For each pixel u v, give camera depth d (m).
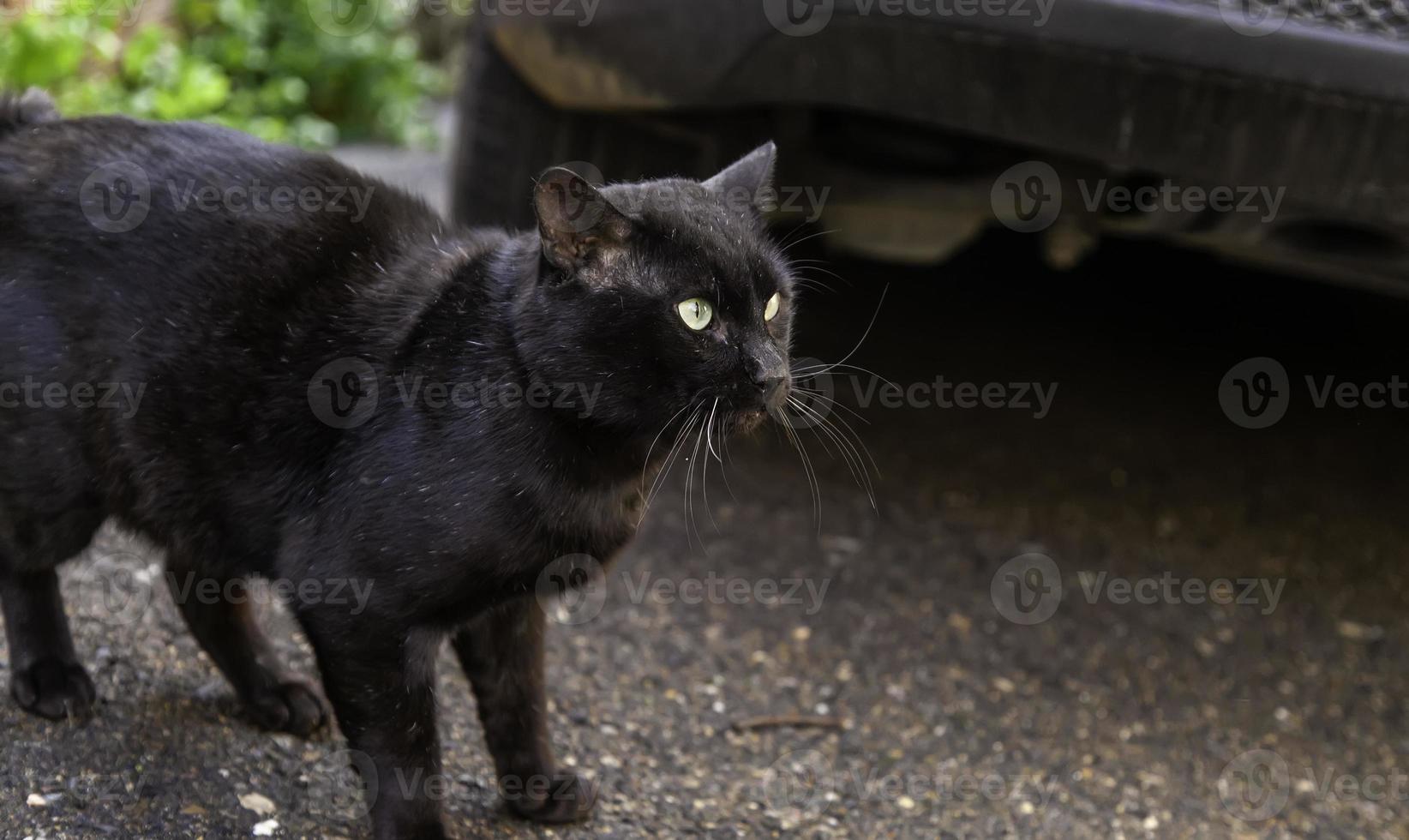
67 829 2.11
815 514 3.73
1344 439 4.37
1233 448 4.25
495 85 3.55
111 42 5.04
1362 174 2.57
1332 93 2.49
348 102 7.19
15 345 2.17
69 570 2.93
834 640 3.21
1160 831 2.66
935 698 3.05
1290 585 3.58
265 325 2.20
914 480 3.95
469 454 2.08
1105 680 3.16
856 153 3.19
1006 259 5.55
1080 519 3.82
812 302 4.73
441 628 2.19
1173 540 3.76
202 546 2.30
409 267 2.29
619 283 2.12
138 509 2.32
